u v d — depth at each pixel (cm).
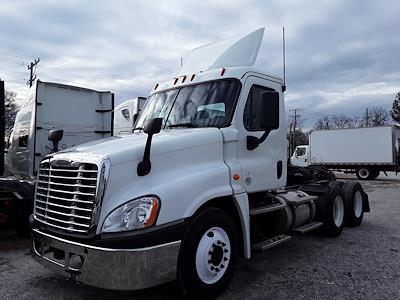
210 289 406
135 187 371
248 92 503
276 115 454
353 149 2756
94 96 1080
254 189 494
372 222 900
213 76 515
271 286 465
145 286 349
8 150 1090
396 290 454
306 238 724
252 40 558
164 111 535
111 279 344
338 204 750
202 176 415
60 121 1002
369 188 1900
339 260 577
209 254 405
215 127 474
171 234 366
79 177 368
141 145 393
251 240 518
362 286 467
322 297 432
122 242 344
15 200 666
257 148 507
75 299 423
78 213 366
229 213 471
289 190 683
